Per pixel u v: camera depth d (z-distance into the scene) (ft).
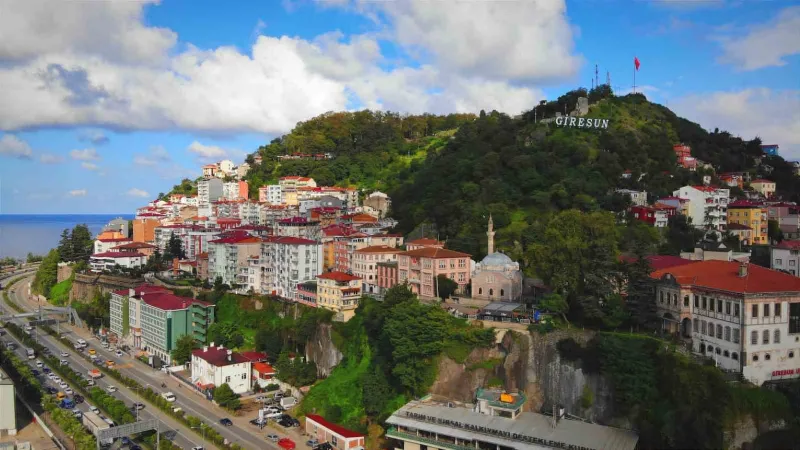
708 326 391.45
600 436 373.81
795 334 376.27
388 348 509.76
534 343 442.09
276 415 520.01
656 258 524.11
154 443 467.52
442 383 467.11
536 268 509.35
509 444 379.35
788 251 567.59
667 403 363.56
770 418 345.92
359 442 453.99
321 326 594.65
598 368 406.62
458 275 608.60
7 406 514.27
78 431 470.39
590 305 440.86
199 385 588.91
